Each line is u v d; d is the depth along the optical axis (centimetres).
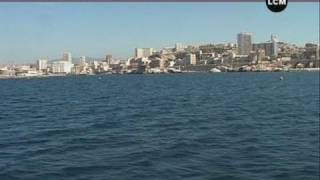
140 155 1945
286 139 2508
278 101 5875
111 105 4938
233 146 2236
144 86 10725
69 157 1873
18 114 3634
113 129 2836
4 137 2350
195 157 1934
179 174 1622
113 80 16700
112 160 1830
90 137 2448
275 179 1595
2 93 7275
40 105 4709
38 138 2345
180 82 13638
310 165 1816
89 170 1652
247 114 4059
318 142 2409
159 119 3509
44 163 1742
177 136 2564
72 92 7812
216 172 1666
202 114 4003
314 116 3919
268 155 2012
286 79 15988
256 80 15175
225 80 15412
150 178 1556
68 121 3228
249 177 1609
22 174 1570
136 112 4103
